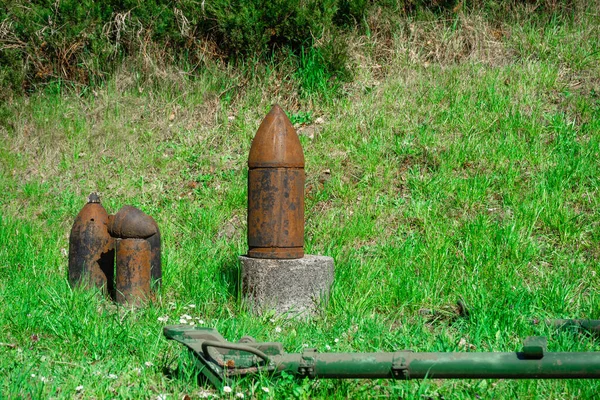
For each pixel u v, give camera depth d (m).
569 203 7.48
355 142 9.16
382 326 5.18
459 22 11.41
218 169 9.22
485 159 8.42
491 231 7.00
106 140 10.09
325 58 10.46
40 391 3.73
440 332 5.16
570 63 10.26
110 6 11.66
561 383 3.93
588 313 5.44
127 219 6.04
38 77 11.64
